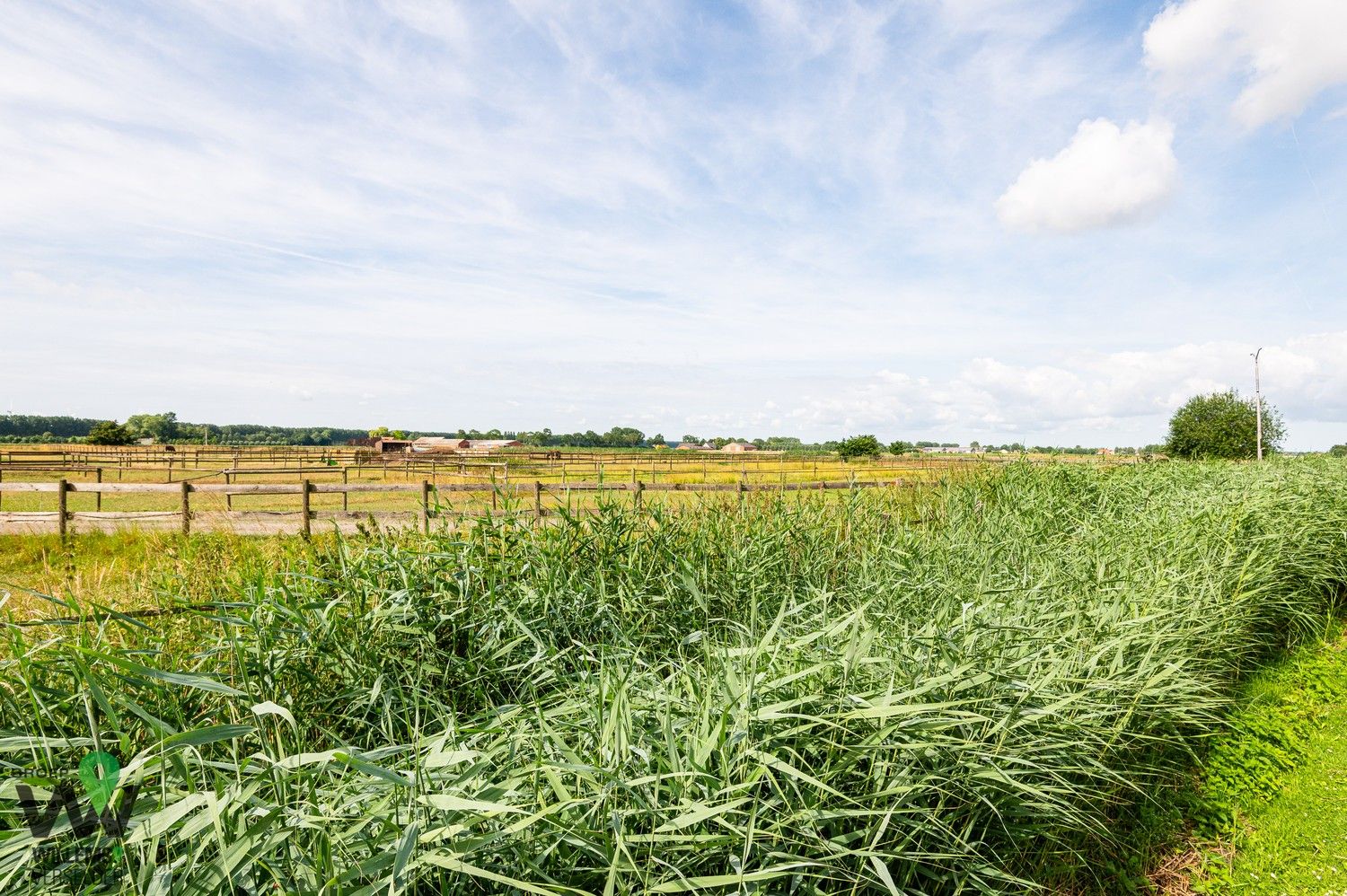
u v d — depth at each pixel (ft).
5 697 8.11
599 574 15.02
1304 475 35.58
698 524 19.24
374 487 34.65
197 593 14.52
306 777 6.67
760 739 7.59
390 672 12.23
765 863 6.46
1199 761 13.24
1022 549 19.47
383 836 6.12
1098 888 10.19
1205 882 10.68
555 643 13.29
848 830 7.52
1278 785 13.17
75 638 10.11
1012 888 8.87
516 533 16.70
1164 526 21.13
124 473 93.35
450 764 6.72
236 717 9.47
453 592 14.61
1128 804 11.95
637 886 6.11
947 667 9.48
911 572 15.62
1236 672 18.03
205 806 5.96
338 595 13.53
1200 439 132.57
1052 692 9.91
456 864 5.29
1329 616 23.16
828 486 29.19
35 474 80.23
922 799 8.14
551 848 6.04
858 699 7.73
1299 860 11.12
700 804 6.26
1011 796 8.62
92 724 6.05
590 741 7.90
